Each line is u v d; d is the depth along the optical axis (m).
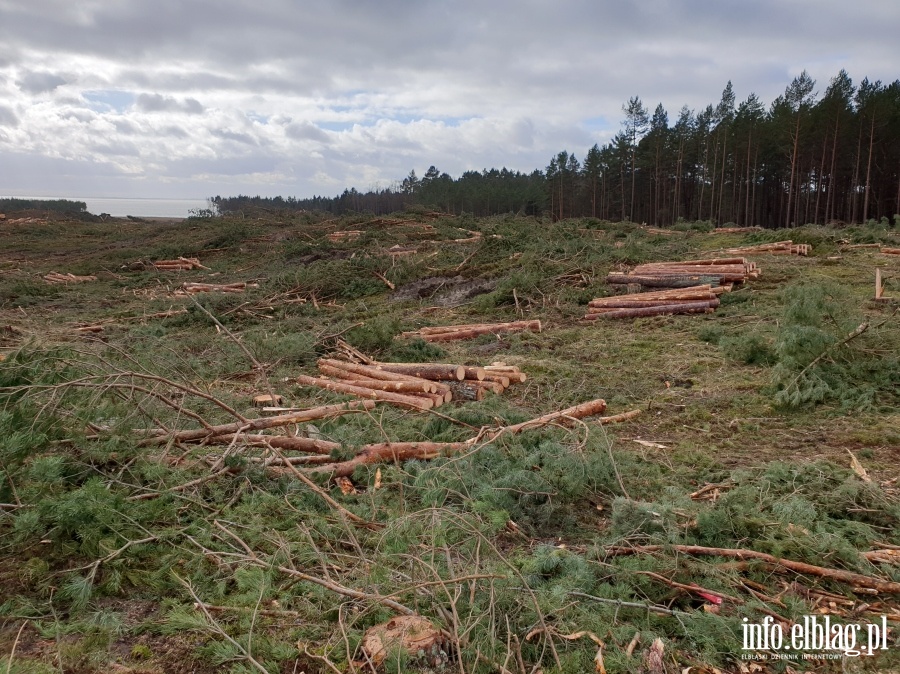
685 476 4.66
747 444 5.41
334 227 25.33
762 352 7.73
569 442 5.17
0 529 3.31
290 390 7.20
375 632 2.58
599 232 19.11
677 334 9.33
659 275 12.02
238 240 23.62
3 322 12.02
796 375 6.42
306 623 2.75
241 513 3.73
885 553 3.39
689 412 6.21
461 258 16.38
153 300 15.05
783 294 8.71
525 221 22.17
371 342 9.03
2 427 3.51
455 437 5.40
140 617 2.78
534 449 4.80
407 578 3.00
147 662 2.49
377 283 15.06
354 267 15.63
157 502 3.53
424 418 6.00
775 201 45.38
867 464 4.81
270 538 3.39
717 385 7.06
